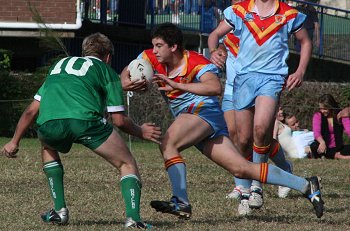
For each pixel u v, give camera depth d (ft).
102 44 62.75
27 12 185.26
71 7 185.68
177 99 64.85
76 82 59.98
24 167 109.50
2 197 81.46
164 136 64.54
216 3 209.36
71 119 59.00
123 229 60.59
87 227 62.90
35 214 70.59
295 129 151.43
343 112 142.20
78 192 86.28
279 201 83.61
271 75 70.64
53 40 170.60
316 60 220.23
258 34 70.79
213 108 64.75
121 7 207.72
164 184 96.07
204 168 115.96
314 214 73.92
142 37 206.28
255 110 69.67
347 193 92.02
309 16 215.31
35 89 167.32
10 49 187.11
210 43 72.02
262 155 69.82
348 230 64.44
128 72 62.80
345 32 223.92
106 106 60.95
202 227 63.62
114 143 59.88
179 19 212.43
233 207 77.41
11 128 165.99
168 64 64.49
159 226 63.67
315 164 128.57
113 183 95.14
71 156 130.00
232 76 82.28
